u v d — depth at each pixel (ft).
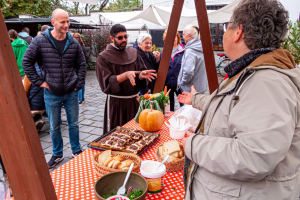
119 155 4.18
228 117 2.65
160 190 3.71
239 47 2.85
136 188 3.45
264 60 2.53
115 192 3.43
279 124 2.15
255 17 2.58
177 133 5.84
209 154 2.53
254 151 2.18
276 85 2.30
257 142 2.18
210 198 2.78
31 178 2.17
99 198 3.02
